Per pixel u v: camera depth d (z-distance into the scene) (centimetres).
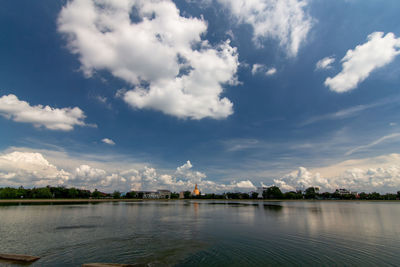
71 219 7262
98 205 15975
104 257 3156
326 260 2991
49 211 10081
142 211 10825
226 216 8512
